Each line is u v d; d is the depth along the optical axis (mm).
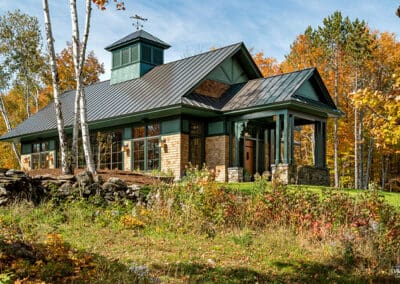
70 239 9102
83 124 15508
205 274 7691
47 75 34531
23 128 29422
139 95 23422
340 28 32375
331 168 35688
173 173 20750
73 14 15602
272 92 20359
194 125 21594
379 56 30375
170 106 19859
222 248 9344
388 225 10086
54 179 12180
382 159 35719
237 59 23922
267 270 8227
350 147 33094
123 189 12609
